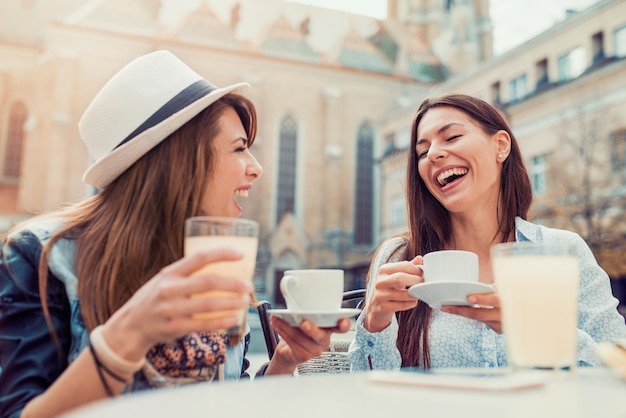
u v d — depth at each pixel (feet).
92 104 3.42
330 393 1.75
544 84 54.60
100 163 3.24
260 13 69.97
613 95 48.70
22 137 59.62
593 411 1.46
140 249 3.13
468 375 2.19
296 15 71.61
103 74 62.75
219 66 67.46
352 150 71.05
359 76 72.69
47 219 3.36
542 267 2.09
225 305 1.98
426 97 5.61
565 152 51.24
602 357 2.19
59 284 3.04
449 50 76.28
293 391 1.79
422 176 5.31
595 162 48.78
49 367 2.72
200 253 2.01
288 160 68.59
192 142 3.36
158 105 3.30
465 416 1.40
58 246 3.14
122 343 2.05
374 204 70.79
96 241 3.14
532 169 54.24
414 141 5.58
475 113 5.14
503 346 4.60
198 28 67.05
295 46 70.90
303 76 70.74
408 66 74.90
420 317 4.84
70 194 59.93
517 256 2.13
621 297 43.39
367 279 5.78
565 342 2.08
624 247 45.14
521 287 2.11
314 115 70.38
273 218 66.90
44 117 60.39
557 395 1.71
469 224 5.37
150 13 65.16
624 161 46.75
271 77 69.36
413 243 5.60
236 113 3.63
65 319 3.00
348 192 69.97
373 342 4.56
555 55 54.49
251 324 31.01
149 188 3.27
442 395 1.71
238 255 2.03
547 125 53.57
